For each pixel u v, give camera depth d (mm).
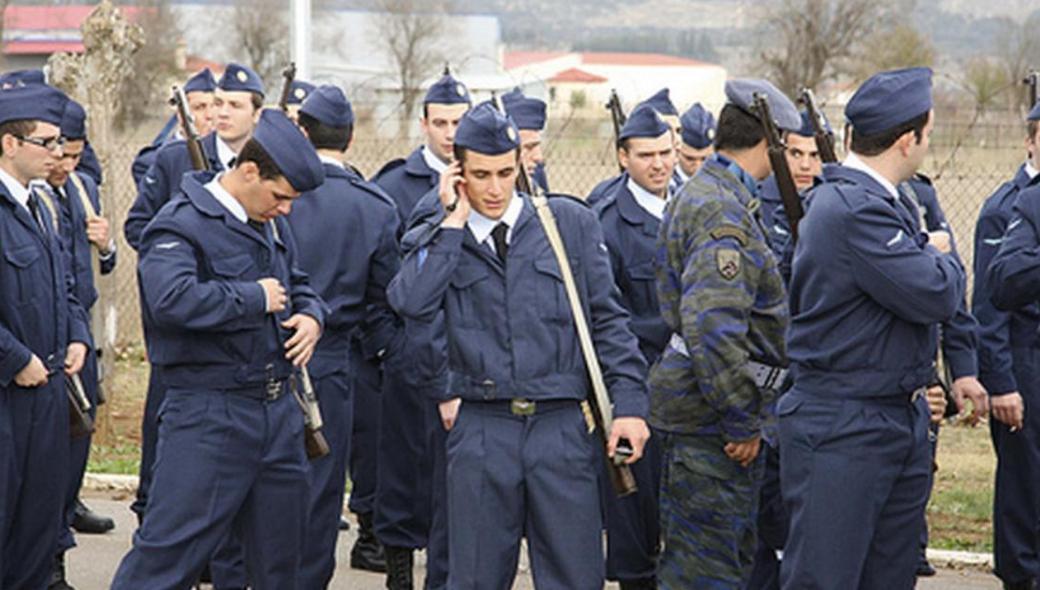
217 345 5449
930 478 5391
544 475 5281
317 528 6559
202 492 5438
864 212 5113
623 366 5391
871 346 5176
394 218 6953
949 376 6762
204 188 5543
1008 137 11500
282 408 5625
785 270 6410
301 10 10125
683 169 7609
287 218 6711
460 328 5328
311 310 5738
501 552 5320
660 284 5820
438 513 6562
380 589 7520
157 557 5422
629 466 5926
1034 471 6898
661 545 6957
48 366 6238
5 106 6129
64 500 6754
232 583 6500
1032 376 6848
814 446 5246
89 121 10391
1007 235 6402
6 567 6270
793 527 5324
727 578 5848
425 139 7738
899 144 5195
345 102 6918
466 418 5371
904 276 5070
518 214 5371
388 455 7289
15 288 6102
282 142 5449
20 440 6141
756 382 5586
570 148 13836
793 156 6844
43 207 6355
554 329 5316
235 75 7504
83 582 7516
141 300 5516
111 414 10523
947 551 7984
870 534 5254
